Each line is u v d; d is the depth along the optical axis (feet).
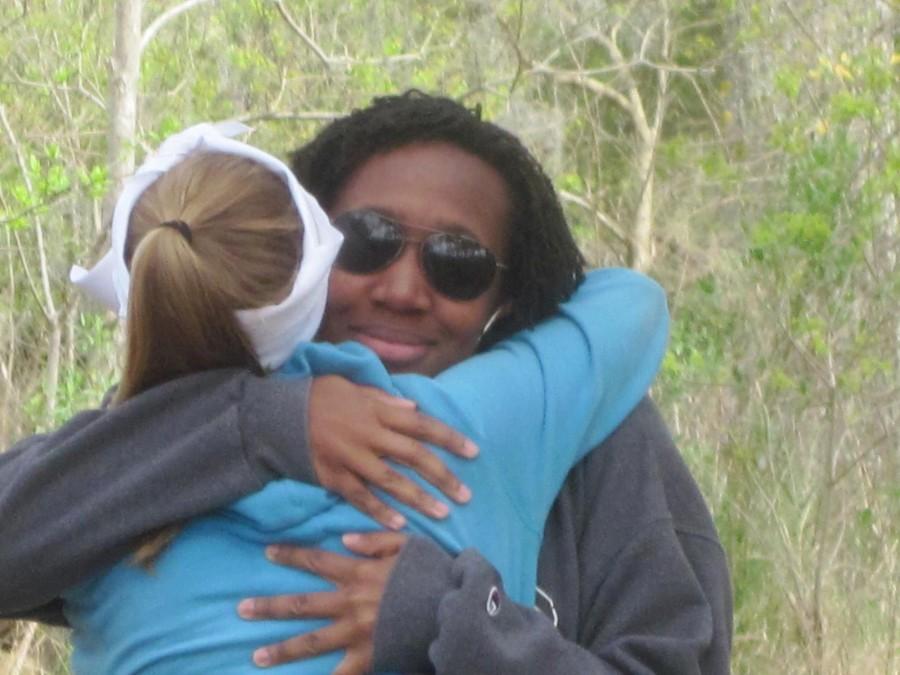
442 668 8.66
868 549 28.71
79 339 33.35
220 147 9.41
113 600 9.22
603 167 46.37
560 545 9.78
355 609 8.84
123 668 9.16
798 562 28.14
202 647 8.91
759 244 28.66
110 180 34.53
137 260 8.96
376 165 10.38
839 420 28.55
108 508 8.98
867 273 29.25
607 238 43.45
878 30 34.86
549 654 8.93
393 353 10.19
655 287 10.82
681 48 45.14
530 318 10.44
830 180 28.58
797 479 28.78
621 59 44.04
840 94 30.01
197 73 43.70
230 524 9.12
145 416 9.16
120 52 37.68
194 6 43.19
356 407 9.16
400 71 44.11
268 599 8.93
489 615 8.76
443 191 10.21
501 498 9.34
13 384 33.24
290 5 43.75
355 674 8.82
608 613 9.62
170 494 8.97
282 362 9.40
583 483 9.92
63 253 34.12
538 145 42.75
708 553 10.03
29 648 28.27
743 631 27.86
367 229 10.10
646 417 10.25
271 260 9.13
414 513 9.07
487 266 10.21
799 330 28.53
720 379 29.43
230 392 9.13
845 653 27.68
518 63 38.83
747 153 39.52
